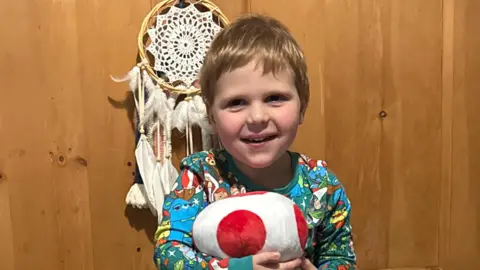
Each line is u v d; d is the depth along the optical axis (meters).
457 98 1.15
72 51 1.05
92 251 1.10
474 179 1.18
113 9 1.05
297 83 0.85
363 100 1.13
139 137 1.06
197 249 0.79
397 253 1.18
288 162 0.93
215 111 0.84
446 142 1.16
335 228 0.92
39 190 1.07
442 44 1.13
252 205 0.76
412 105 1.14
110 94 1.07
